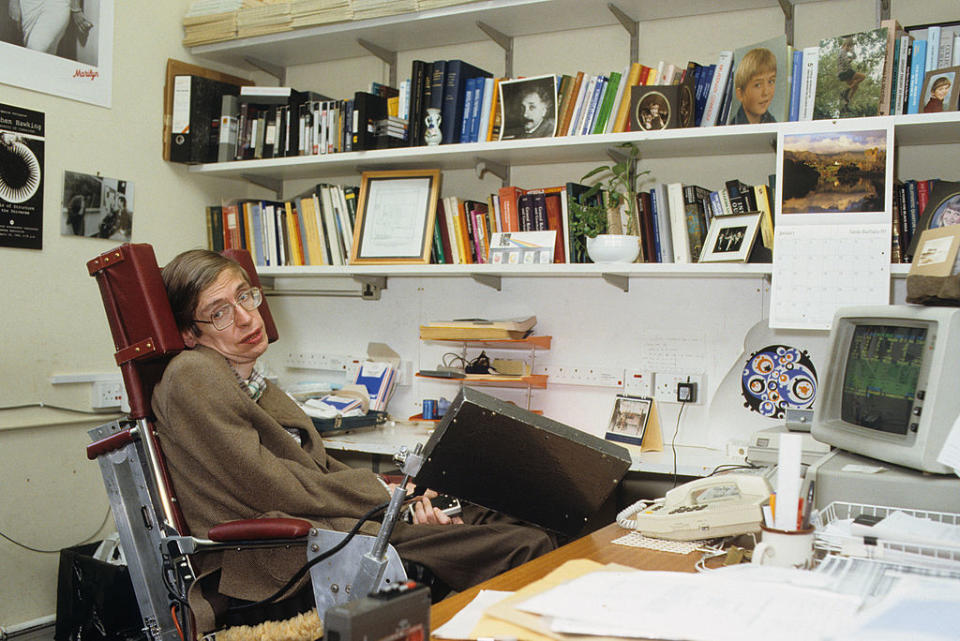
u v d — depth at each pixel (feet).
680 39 8.98
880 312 5.26
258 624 5.11
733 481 4.64
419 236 9.60
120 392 9.76
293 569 5.22
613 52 9.36
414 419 10.07
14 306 8.83
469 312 10.16
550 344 9.57
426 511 6.20
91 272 5.36
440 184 9.89
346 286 11.07
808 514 3.77
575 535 5.49
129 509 5.19
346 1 9.57
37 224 9.04
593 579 3.17
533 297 9.74
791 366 8.35
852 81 7.35
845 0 8.24
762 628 2.58
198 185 11.03
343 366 10.94
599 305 9.35
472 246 9.51
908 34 7.45
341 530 5.50
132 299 5.27
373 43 10.34
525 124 8.82
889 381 5.02
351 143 9.75
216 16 10.43
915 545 3.64
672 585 3.07
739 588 3.02
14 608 8.79
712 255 7.98
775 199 7.59
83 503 9.49
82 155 9.52
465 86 9.31
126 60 10.00
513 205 9.16
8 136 8.74
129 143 10.07
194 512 5.36
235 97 10.53
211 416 5.29
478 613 3.18
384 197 9.91
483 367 9.59
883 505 4.47
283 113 10.28
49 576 9.14
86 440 9.54
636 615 2.70
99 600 8.36
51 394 9.15
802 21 8.43
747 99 7.87
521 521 5.64
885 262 7.13
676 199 8.32
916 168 7.95
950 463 4.30
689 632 2.56
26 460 8.93
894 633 2.55
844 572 3.39
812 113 7.60
